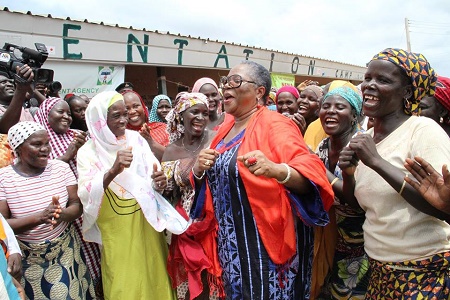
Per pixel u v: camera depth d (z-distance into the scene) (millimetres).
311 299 2615
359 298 2473
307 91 3852
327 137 2869
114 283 2652
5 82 3377
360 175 2021
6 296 1698
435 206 1571
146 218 2619
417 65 1837
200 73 11805
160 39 8102
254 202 2088
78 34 6672
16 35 5891
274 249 2109
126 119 2863
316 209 2057
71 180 2740
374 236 1955
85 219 2672
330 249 2580
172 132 3174
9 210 2498
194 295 2512
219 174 2246
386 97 1856
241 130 2318
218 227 2365
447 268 1821
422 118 1857
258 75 2250
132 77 10320
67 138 3496
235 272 2229
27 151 2494
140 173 2850
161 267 2805
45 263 2539
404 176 1729
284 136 2096
